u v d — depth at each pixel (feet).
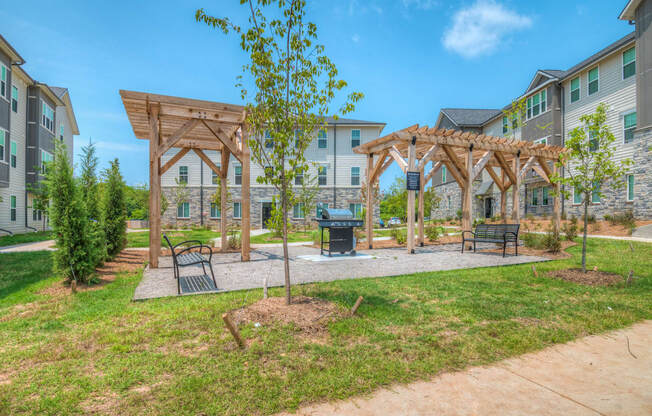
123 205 30.35
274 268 25.05
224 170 36.58
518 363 9.95
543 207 67.72
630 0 48.39
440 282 19.52
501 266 25.23
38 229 70.28
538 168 41.37
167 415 7.43
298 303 14.61
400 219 102.89
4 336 11.82
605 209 55.36
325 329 12.12
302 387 8.49
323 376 8.96
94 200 25.49
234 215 84.53
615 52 53.88
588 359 10.23
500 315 13.69
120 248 29.71
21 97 63.57
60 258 19.26
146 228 85.15
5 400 7.99
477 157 44.86
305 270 24.08
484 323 12.96
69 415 7.45
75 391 8.36
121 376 9.07
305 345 10.74
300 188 83.56
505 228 32.09
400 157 34.60
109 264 27.17
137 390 8.44
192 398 8.01
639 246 33.22
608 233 46.06
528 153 39.06
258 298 15.96
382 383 8.77
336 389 8.45
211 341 11.16
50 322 13.11
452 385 8.72
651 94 46.83
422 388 8.58
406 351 10.45
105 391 8.43
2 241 48.01
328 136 85.71
